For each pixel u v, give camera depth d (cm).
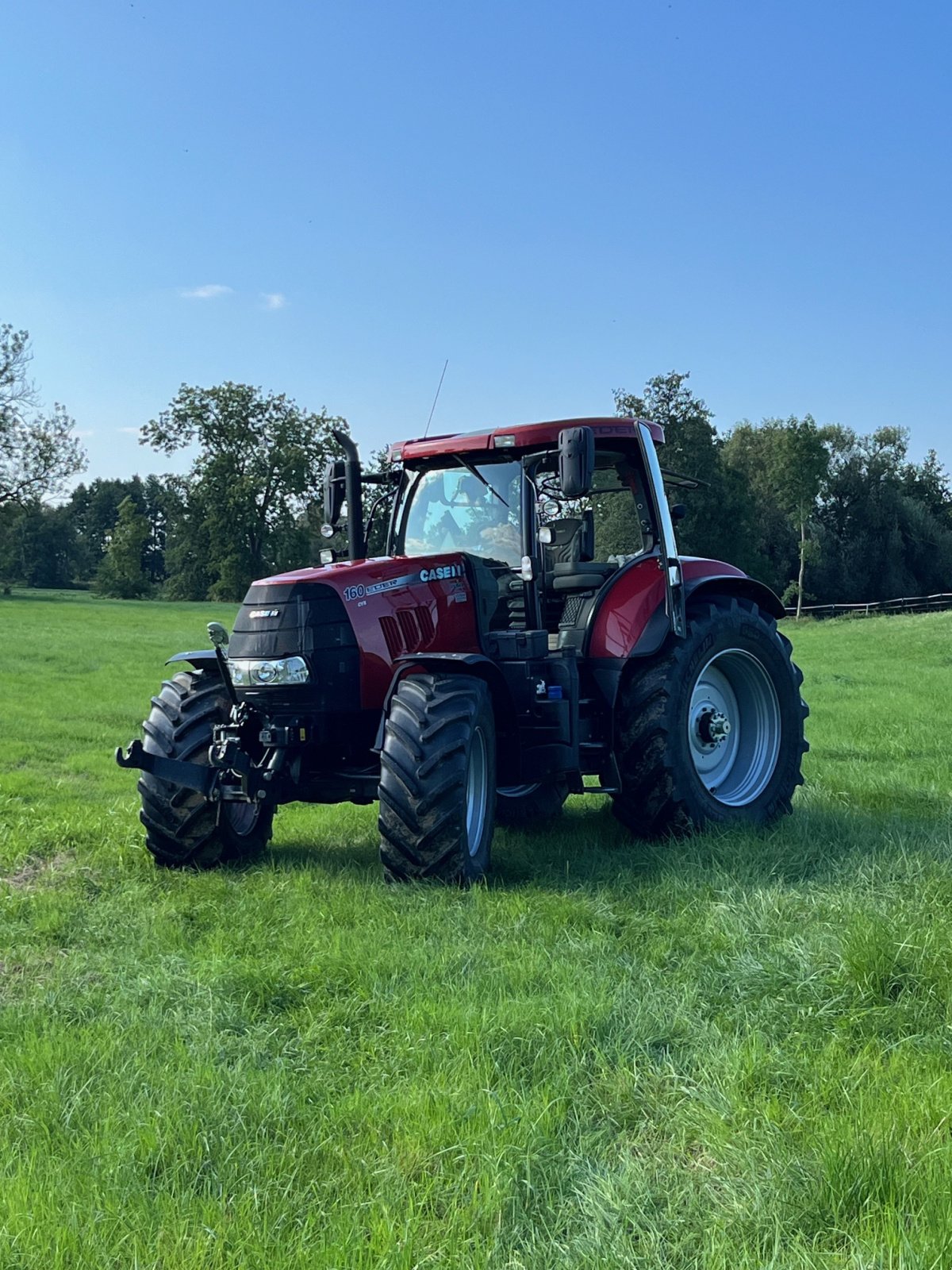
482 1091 281
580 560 639
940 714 1216
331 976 376
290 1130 269
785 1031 328
